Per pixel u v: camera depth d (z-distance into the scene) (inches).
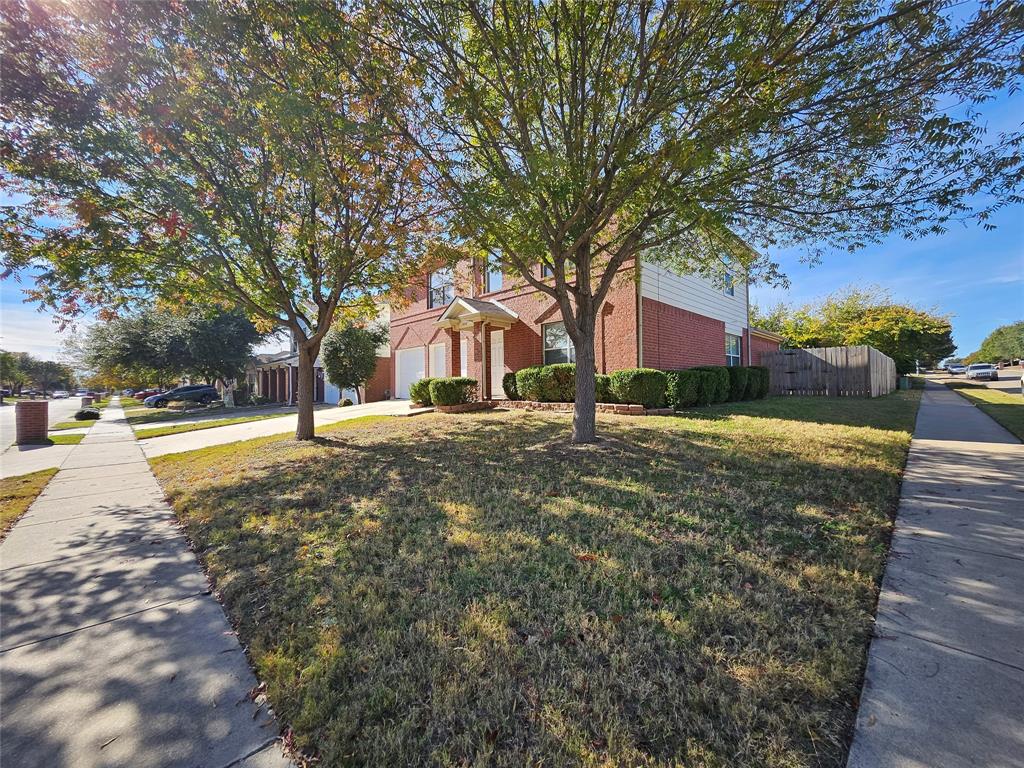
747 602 97.7
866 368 593.0
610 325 463.5
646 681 75.7
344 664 83.7
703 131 196.1
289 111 181.9
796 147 205.0
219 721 73.1
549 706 71.4
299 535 149.6
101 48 192.7
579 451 241.8
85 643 95.5
